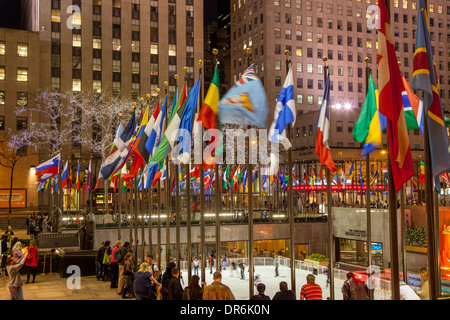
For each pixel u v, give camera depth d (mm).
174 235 45344
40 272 24891
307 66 100875
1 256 23359
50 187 45406
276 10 100062
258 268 42406
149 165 18703
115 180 36875
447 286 32469
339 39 103562
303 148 79625
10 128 72625
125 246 19859
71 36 87750
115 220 47531
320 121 15492
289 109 15516
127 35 92125
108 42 90375
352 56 104125
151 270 17859
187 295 12281
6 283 20766
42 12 86188
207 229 47094
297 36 100875
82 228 24750
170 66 95125
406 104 16469
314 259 42656
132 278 17734
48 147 78062
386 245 47125
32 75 74438
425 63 11484
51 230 38688
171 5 96438
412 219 49781
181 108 18859
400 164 11000
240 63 110375
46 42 85875
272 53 99062
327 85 15648
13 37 73875
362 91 104188
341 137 81625
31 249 21219
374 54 106062
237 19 112062
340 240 54188
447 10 113062
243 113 16016
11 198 70625
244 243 52000
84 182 61875
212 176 49844
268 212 57281
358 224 50719
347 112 82562
